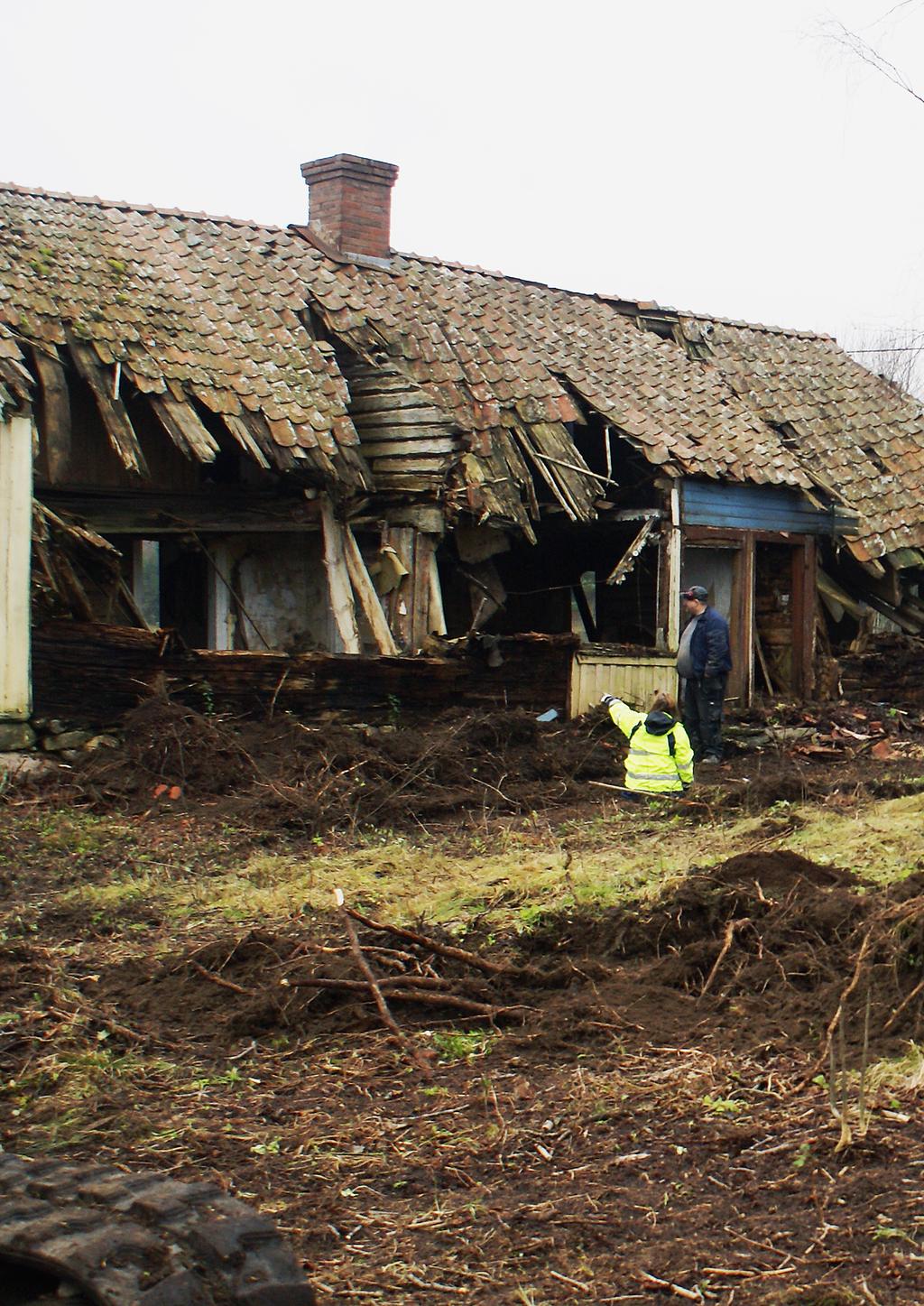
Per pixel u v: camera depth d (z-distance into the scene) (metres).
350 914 6.82
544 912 7.52
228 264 17.70
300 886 8.79
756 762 14.98
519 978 6.68
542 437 17.55
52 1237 3.51
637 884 8.20
